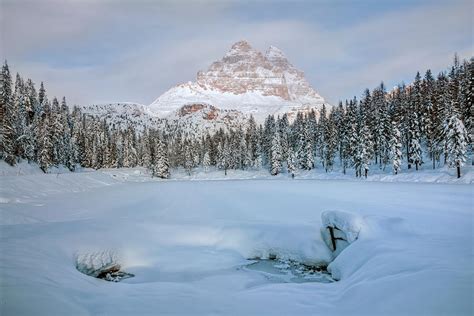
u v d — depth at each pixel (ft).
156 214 69.21
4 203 75.10
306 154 261.44
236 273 40.19
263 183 155.63
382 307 21.04
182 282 36.60
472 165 156.56
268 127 337.52
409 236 37.81
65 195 106.52
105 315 22.43
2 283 24.27
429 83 218.79
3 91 193.16
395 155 178.40
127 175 258.57
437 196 79.25
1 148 180.45
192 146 390.83
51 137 226.99
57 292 25.02
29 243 39.40
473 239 34.24
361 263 33.60
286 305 24.64
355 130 203.82
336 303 24.63
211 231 53.52
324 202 77.56
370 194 89.51
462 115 160.76
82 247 42.68
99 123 448.24
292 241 48.96
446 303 18.88
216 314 22.81
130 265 42.78
